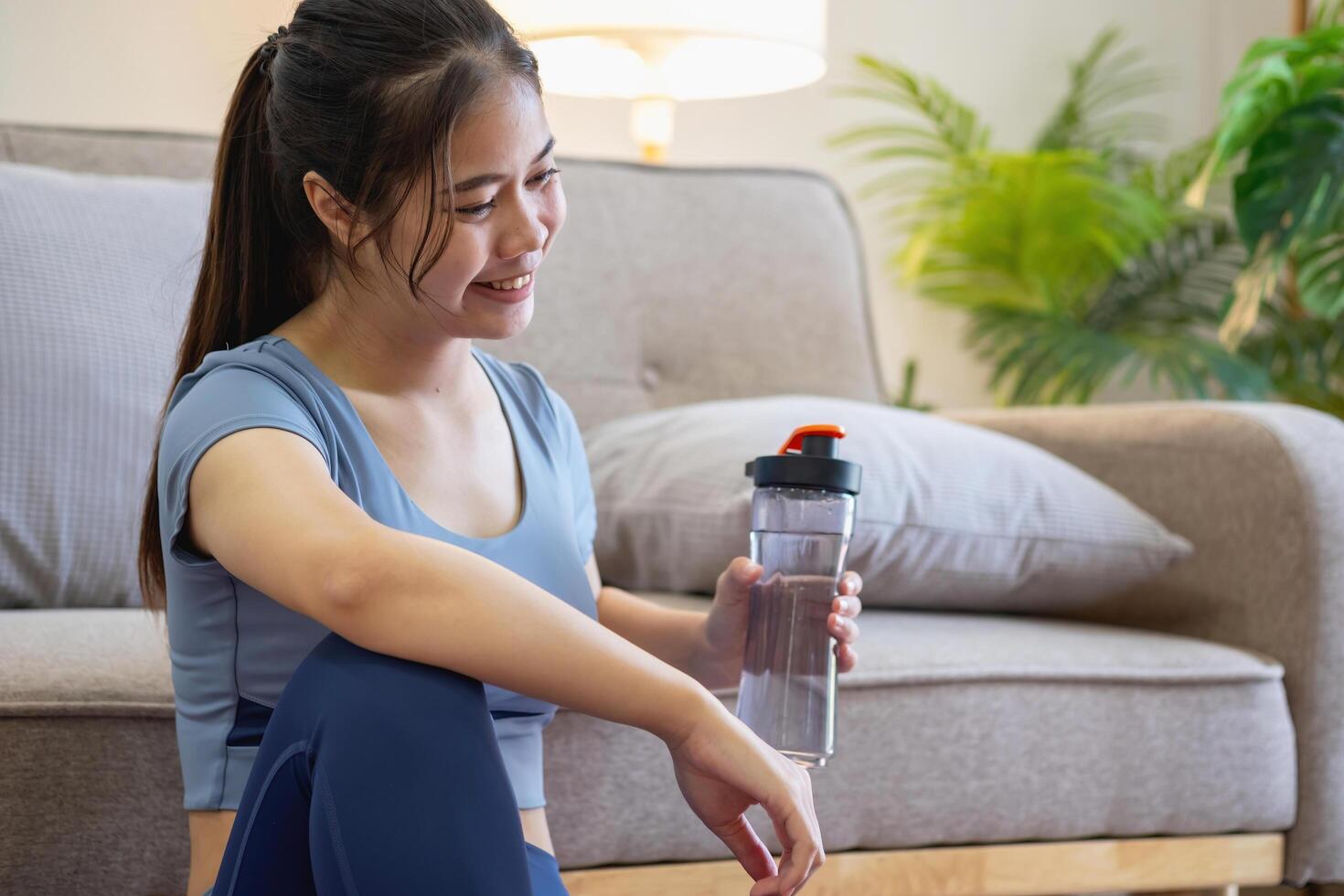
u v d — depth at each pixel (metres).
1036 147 2.87
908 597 1.38
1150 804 1.27
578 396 1.69
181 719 0.84
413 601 0.67
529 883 0.65
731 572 0.88
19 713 0.92
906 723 1.18
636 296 1.76
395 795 0.64
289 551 0.68
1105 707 1.25
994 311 2.75
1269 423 1.44
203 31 2.15
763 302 1.82
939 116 2.65
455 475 0.87
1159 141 2.97
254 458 0.72
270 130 0.81
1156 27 2.96
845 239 1.95
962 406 2.83
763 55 1.90
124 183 1.43
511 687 0.69
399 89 0.74
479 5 0.77
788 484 0.83
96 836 0.94
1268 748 1.31
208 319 0.86
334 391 0.82
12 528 1.22
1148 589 1.54
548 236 0.80
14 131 1.54
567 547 0.91
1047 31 2.88
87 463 1.26
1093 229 2.61
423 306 0.80
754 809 1.13
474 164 0.74
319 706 0.67
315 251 0.83
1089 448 1.63
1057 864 1.24
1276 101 2.01
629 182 1.82
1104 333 2.77
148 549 0.89
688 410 1.56
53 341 1.27
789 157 2.67
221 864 0.70
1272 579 1.39
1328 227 2.14
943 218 2.73
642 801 1.09
